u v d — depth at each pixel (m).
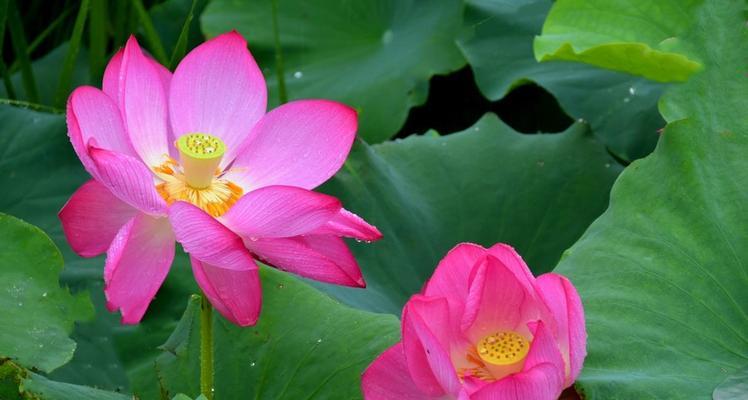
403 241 2.28
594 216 2.30
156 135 1.95
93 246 1.89
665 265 2.04
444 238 2.30
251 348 2.04
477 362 1.89
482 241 2.30
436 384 1.85
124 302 1.86
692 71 2.18
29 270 1.99
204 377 1.96
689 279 2.03
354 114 1.93
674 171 2.09
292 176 1.95
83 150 1.85
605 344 1.98
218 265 1.87
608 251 2.06
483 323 1.89
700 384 1.95
